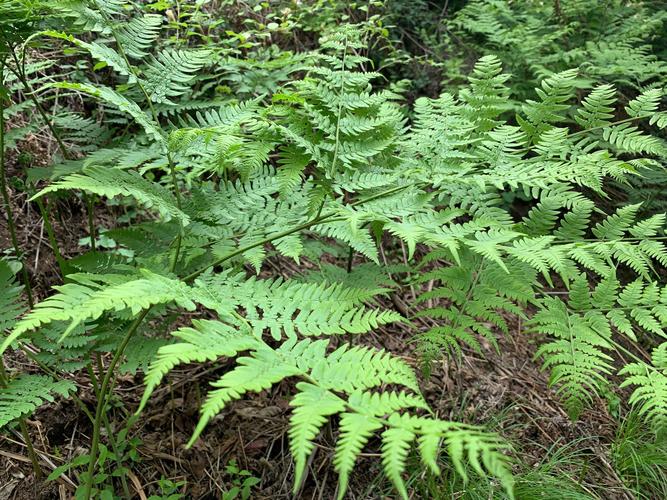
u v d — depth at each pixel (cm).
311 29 452
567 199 243
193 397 264
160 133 196
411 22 570
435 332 236
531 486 256
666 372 218
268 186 217
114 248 318
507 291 236
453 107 238
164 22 390
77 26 213
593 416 326
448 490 249
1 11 178
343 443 100
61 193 223
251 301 157
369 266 261
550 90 244
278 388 284
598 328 233
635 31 520
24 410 165
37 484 214
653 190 420
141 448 238
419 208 193
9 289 197
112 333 194
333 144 194
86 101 334
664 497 284
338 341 316
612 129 238
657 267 441
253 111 214
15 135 226
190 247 208
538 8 604
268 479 242
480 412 305
